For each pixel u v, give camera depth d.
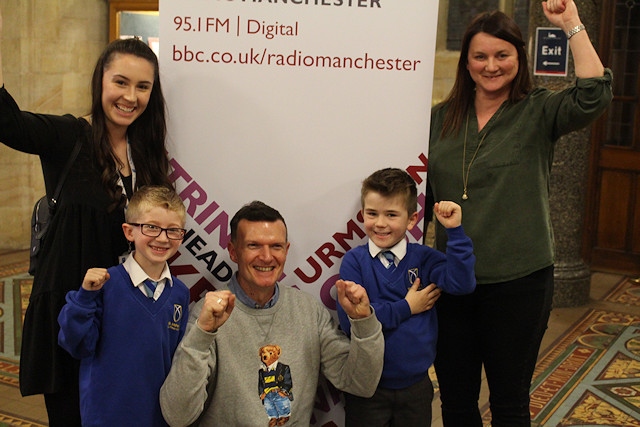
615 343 4.72
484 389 3.87
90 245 2.06
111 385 1.99
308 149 2.35
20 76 6.55
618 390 3.94
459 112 2.35
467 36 2.26
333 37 2.30
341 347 2.19
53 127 2.05
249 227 2.10
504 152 2.23
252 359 2.13
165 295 2.05
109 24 7.00
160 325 2.03
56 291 2.04
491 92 2.27
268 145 2.34
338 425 2.45
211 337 1.94
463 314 2.37
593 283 6.21
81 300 1.88
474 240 2.26
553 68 4.80
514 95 2.27
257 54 2.30
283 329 2.18
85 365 2.02
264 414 2.09
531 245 2.23
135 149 2.19
